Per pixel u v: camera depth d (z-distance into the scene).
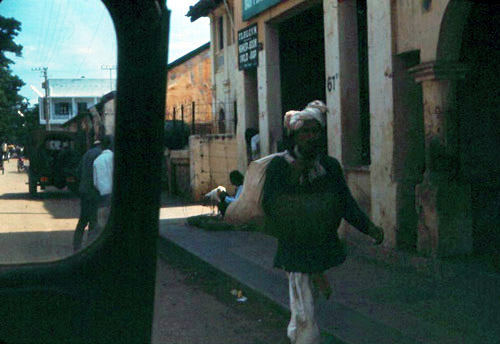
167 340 5.25
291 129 3.83
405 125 7.86
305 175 3.81
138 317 2.67
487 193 7.79
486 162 7.91
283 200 3.76
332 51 9.41
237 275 7.40
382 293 6.29
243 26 13.42
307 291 3.93
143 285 2.67
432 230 7.13
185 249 9.42
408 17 7.49
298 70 13.23
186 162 18.30
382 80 8.00
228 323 5.79
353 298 6.13
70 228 2.64
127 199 2.64
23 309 2.58
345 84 9.23
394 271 7.30
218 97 21.14
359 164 9.33
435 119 7.13
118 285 2.64
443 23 6.86
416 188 7.35
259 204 3.86
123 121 2.63
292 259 3.87
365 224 3.94
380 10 7.93
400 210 7.81
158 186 2.68
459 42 6.98
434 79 7.05
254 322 5.81
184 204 16.62
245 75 13.80
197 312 6.20
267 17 12.06
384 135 8.00
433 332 5.01
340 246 3.98
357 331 5.06
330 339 4.98
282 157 3.84
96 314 2.63
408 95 7.83
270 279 7.15
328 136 9.66
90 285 2.62
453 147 7.14
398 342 4.77
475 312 5.54
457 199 7.08
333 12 9.30
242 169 14.09
